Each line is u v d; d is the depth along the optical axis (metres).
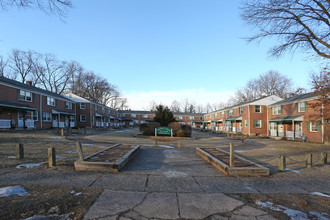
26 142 10.45
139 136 19.67
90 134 19.56
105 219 2.73
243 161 6.71
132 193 3.79
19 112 19.50
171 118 23.03
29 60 36.06
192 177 5.18
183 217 2.88
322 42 10.26
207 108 85.00
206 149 9.73
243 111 30.19
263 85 44.50
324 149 12.62
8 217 2.65
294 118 21.05
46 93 24.92
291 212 3.17
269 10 10.29
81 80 45.44
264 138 24.77
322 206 3.48
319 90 13.05
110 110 48.91
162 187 4.25
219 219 2.87
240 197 3.79
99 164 5.39
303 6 10.05
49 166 5.56
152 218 2.81
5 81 18.19
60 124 27.48
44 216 2.73
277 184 4.80
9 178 4.39
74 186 4.05
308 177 5.65
